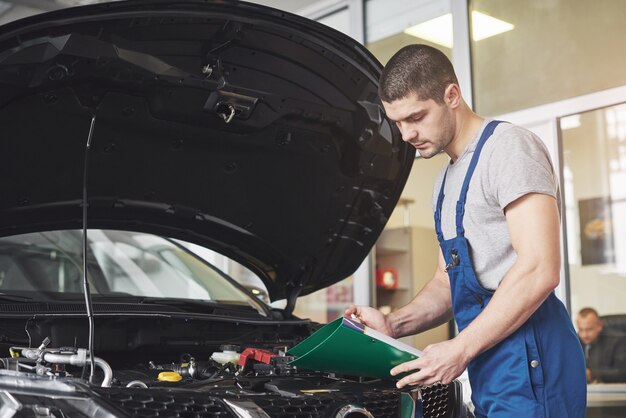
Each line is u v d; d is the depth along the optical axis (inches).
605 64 164.4
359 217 92.7
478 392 69.2
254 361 76.4
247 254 98.8
